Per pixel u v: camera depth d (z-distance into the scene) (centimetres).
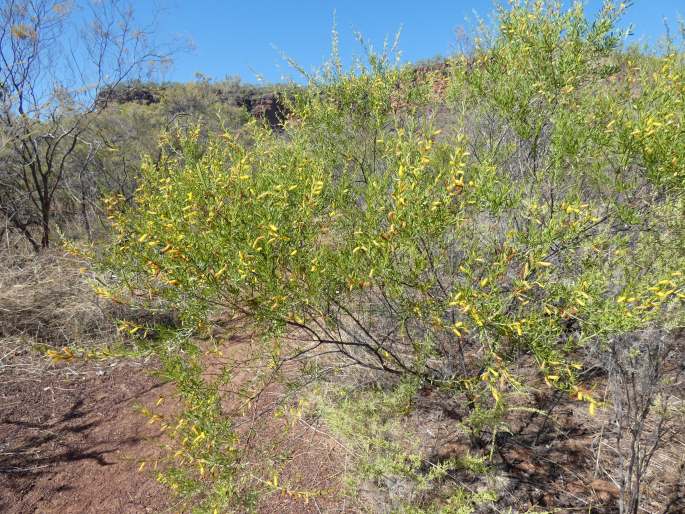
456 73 252
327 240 193
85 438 290
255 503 176
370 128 245
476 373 245
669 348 190
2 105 503
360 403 223
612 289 177
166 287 179
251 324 182
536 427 247
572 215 174
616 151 193
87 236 476
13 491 252
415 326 245
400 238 159
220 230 152
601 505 204
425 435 246
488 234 200
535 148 227
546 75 219
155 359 367
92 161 641
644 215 188
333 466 238
